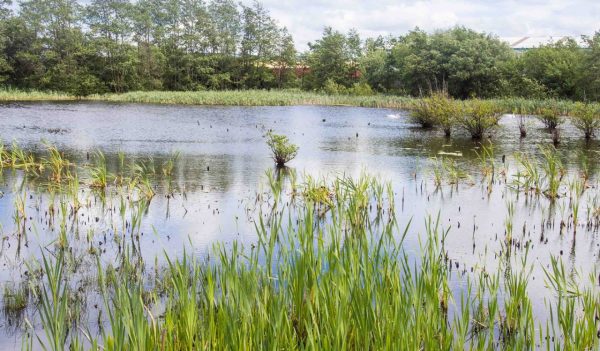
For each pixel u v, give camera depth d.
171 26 71.62
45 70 59.69
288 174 14.10
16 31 59.16
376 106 48.31
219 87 71.75
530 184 12.81
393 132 26.11
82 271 6.57
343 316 3.84
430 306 4.18
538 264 7.14
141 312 3.69
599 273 6.80
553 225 9.20
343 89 60.66
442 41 55.12
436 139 23.19
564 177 13.88
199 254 7.24
